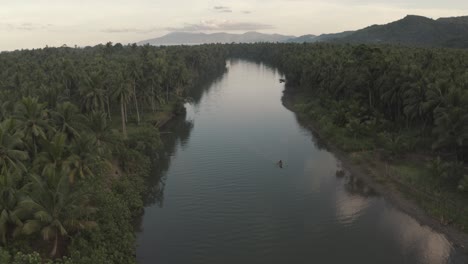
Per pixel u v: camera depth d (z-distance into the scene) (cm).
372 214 5066
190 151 7875
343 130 8219
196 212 5175
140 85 9775
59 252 3569
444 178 5512
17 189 3788
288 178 6362
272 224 4816
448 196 5172
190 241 4434
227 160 7281
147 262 4022
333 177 6394
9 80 9788
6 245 3350
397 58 9181
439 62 9019
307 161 7181
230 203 5431
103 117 5588
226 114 11331
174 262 4022
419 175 5888
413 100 7031
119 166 6066
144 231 4684
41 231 3256
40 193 3375
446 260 4016
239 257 4103
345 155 7344
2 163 3925
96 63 12225
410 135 7350
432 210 4944
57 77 9856
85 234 3806
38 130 4862
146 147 7262
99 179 4928
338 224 4809
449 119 5700
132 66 10412
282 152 7738
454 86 6234
